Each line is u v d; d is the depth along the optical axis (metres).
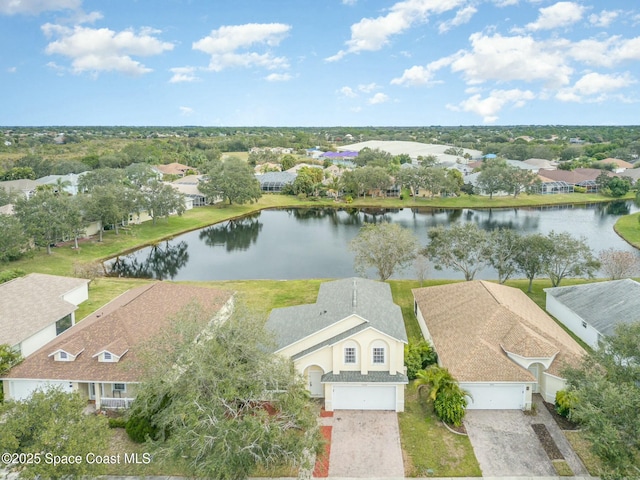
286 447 22.30
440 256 54.22
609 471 22.38
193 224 99.81
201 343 25.77
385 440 28.36
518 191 126.56
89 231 85.38
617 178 127.75
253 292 54.66
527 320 35.97
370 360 31.36
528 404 30.95
